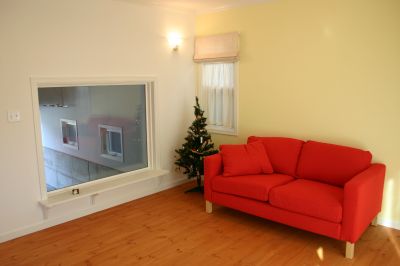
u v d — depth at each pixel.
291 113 4.02
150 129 4.54
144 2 4.12
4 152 3.14
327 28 3.59
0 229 3.18
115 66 3.94
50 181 3.64
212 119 4.94
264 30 4.12
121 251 3.01
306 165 3.58
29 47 3.21
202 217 3.75
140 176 4.27
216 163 3.76
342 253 2.93
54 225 3.54
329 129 3.72
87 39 3.64
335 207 2.82
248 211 3.44
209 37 4.64
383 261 2.79
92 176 4.03
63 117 3.67
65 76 3.50
